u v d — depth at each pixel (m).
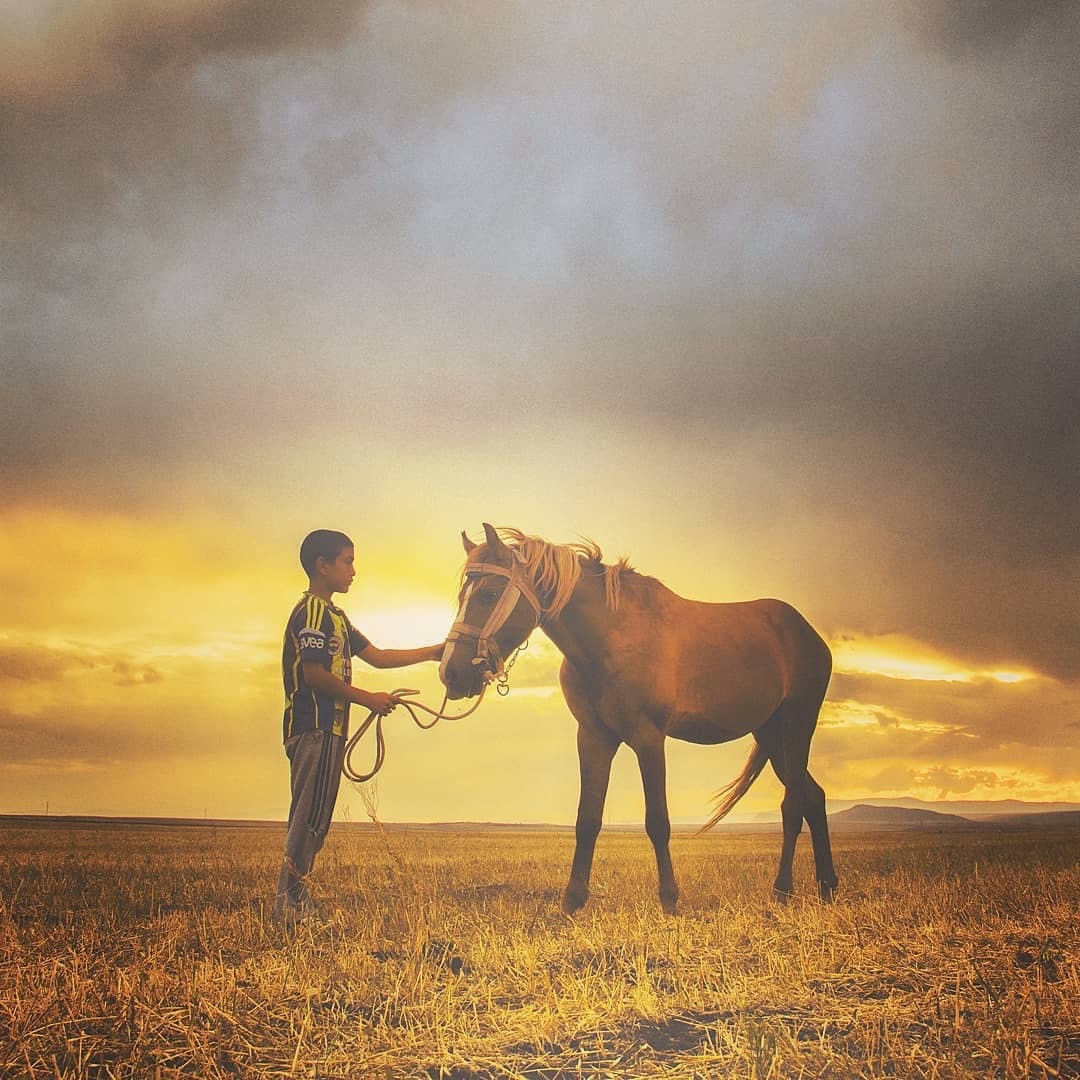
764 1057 3.70
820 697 8.89
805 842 35.75
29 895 8.21
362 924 6.29
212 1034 4.02
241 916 6.52
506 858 16.11
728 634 8.06
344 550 6.76
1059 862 13.77
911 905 6.95
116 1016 4.21
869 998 4.53
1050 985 4.49
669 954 5.36
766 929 6.06
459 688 7.02
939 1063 3.61
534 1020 4.20
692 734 7.98
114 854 16.16
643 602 7.66
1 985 4.55
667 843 7.20
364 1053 3.83
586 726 7.57
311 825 6.39
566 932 6.11
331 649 6.50
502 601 7.05
